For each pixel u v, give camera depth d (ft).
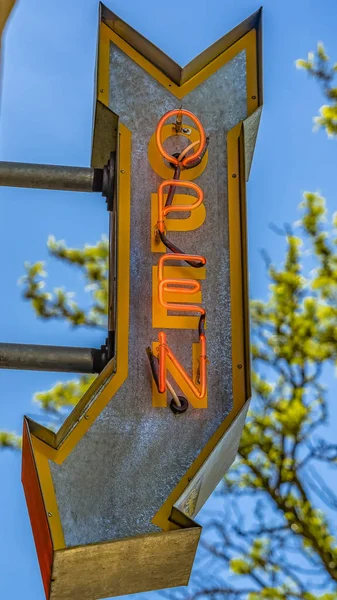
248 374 23.02
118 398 22.91
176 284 23.65
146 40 25.90
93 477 22.30
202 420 22.84
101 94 25.57
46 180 25.68
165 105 25.68
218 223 24.44
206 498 24.73
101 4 26.16
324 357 28.73
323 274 29.25
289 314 28.94
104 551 21.03
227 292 23.81
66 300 29.19
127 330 23.31
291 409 28.55
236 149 25.25
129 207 24.36
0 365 24.18
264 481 28.37
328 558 27.78
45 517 21.72
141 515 22.07
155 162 24.93
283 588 27.71
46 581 21.75
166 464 22.50
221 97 25.90
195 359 23.17
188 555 21.50
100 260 29.63
